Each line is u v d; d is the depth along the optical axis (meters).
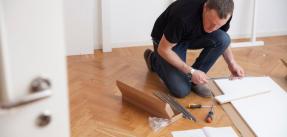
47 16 0.84
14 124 0.88
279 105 2.50
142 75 3.01
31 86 0.87
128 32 3.57
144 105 2.44
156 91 2.72
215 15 2.10
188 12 2.30
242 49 3.62
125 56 3.41
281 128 2.22
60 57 0.89
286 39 3.93
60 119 0.96
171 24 2.30
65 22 3.24
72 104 2.50
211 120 2.31
